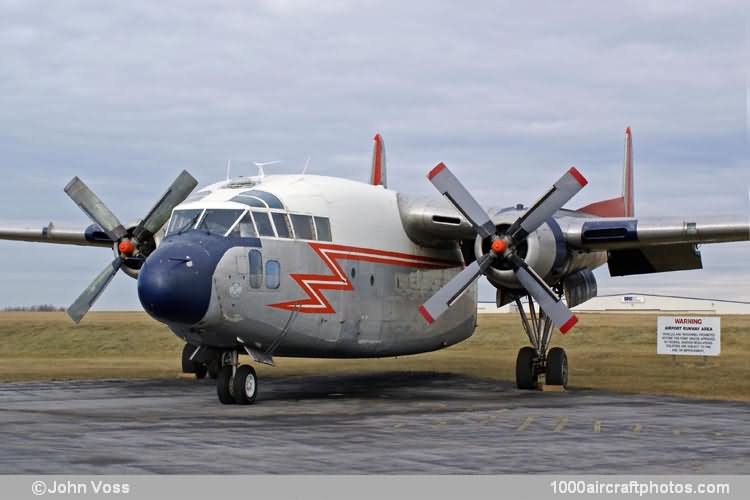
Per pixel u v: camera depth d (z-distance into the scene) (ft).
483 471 36.94
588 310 399.24
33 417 54.19
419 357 135.54
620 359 129.49
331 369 104.83
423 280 77.10
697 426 51.37
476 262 70.64
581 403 64.75
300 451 41.34
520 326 214.69
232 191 64.69
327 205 67.92
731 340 190.39
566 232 73.67
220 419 53.52
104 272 75.46
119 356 144.05
